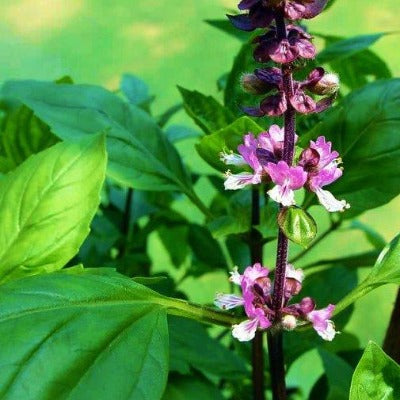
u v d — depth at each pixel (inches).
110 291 10.8
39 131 14.9
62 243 11.6
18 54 34.4
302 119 13.7
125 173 13.5
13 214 11.7
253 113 10.7
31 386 10.0
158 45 34.3
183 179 13.9
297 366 26.7
